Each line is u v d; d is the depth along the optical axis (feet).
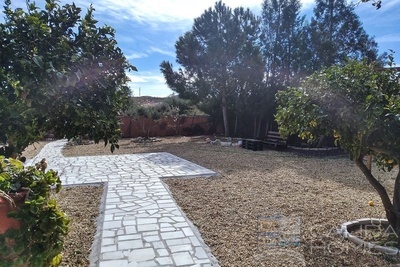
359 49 38.14
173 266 8.55
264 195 15.94
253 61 40.01
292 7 39.50
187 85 44.27
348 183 18.74
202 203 14.55
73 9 6.98
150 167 23.65
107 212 13.10
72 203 14.71
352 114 8.68
